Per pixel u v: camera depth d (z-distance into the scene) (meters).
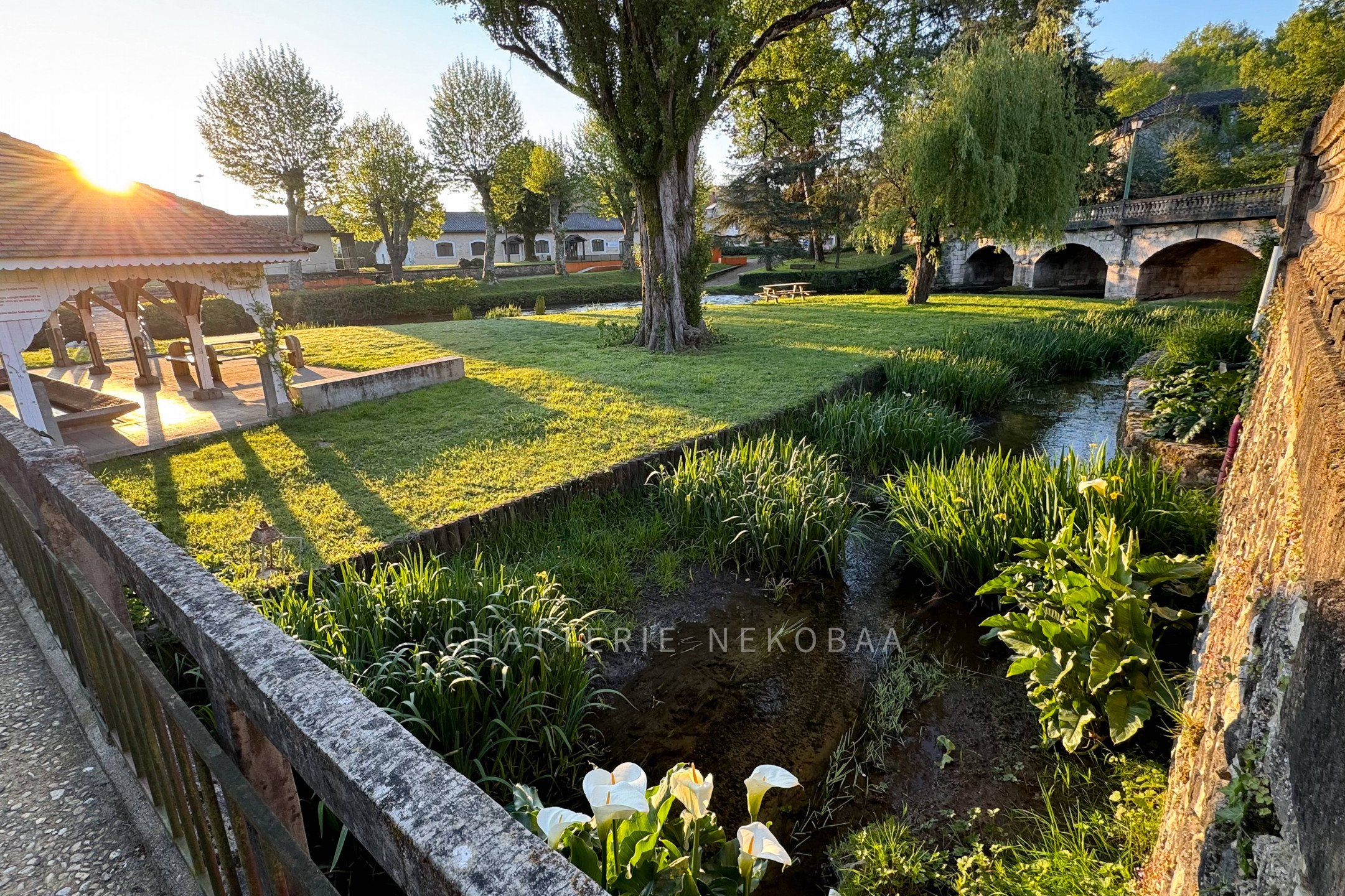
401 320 29.94
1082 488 4.61
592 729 3.84
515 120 35.91
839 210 37.22
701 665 4.44
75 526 2.15
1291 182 7.61
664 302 13.46
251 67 28.45
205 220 8.15
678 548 5.86
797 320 18.30
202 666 1.36
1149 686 3.35
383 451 7.11
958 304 22.30
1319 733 0.70
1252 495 2.81
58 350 13.25
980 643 4.46
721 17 10.56
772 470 6.23
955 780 3.39
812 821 3.24
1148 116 34.94
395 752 0.93
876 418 8.25
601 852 1.68
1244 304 12.16
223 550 4.80
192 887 1.64
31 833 1.91
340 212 35.28
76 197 7.70
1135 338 14.07
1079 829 2.89
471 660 3.60
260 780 1.42
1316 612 0.77
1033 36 20.09
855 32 14.26
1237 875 1.27
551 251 62.47
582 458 6.80
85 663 2.27
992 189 18.44
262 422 8.17
